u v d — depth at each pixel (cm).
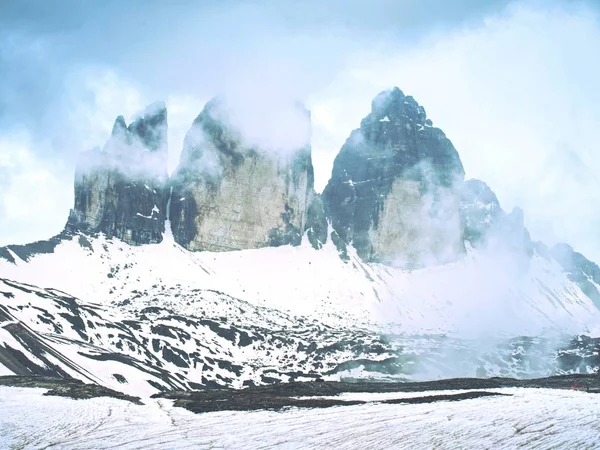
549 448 7944
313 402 11388
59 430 8712
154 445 8025
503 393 12562
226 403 11312
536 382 14862
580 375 15988
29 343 16788
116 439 8306
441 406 10969
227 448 7950
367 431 8938
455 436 8650
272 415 10181
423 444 8225
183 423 9481
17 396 11338
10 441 8025
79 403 10919
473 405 11044
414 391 13450
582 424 9288
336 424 9431
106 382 17412
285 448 7994
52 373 15650
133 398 12025
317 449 7962
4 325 17188
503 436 8612
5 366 14438
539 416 9956
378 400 11756
